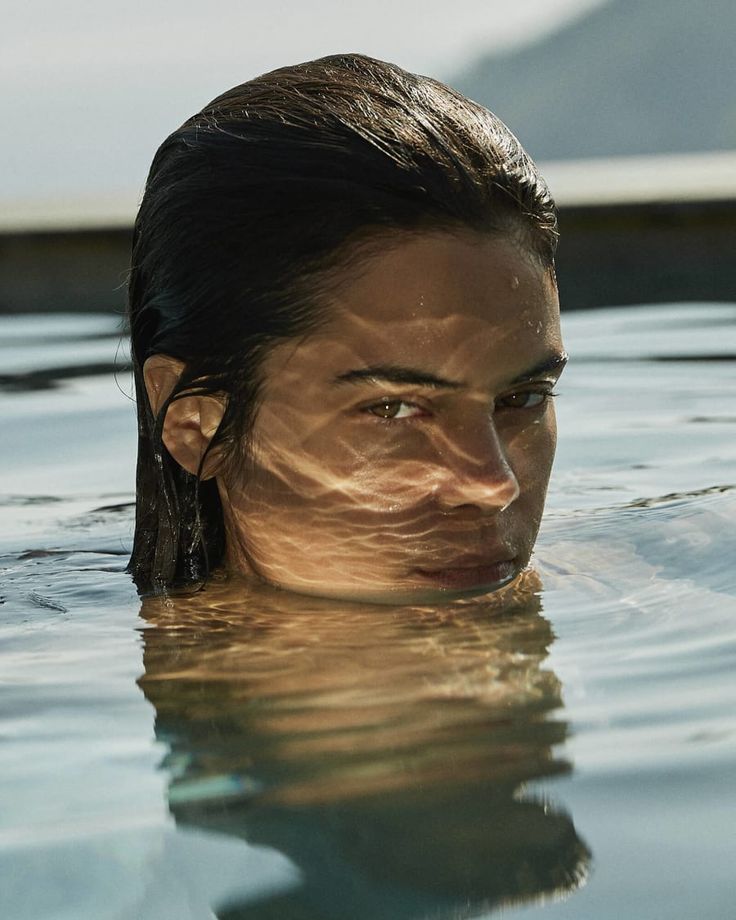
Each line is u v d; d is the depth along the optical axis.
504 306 1.37
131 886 0.80
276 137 1.46
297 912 0.76
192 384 1.51
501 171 1.42
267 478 1.48
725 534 1.68
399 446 1.41
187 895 0.79
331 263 1.39
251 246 1.43
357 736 1.03
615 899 0.75
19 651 1.33
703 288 5.15
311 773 0.96
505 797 0.90
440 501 1.42
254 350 1.44
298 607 1.45
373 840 0.84
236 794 0.93
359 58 1.57
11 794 0.95
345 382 1.39
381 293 1.37
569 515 1.90
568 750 0.98
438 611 1.40
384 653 1.25
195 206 1.48
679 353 3.56
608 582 1.50
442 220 1.38
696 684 1.12
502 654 1.23
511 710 1.07
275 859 0.83
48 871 0.83
